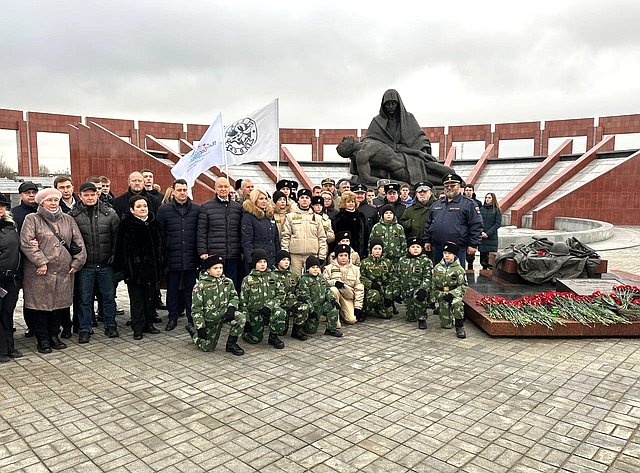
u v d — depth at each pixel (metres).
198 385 4.71
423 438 3.64
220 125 8.16
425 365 5.23
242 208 7.09
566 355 5.52
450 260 6.48
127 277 6.19
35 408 4.21
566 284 7.16
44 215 5.77
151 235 6.37
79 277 6.24
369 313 7.59
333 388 4.61
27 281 5.70
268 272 6.04
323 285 6.35
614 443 3.56
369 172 14.12
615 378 4.82
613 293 6.69
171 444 3.57
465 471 3.21
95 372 5.10
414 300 6.91
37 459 3.38
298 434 3.71
